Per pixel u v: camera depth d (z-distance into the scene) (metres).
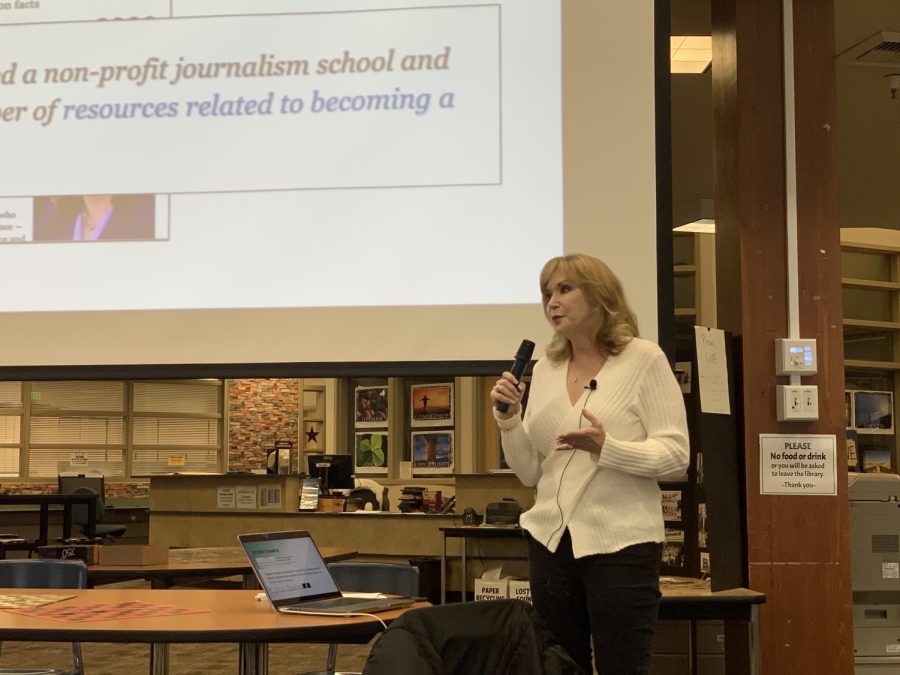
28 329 3.58
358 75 3.59
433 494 11.64
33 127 3.65
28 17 3.70
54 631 2.01
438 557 8.28
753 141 3.75
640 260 3.48
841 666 3.59
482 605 1.71
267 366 3.51
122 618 2.17
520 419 2.61
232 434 14.59
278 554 2.48
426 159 3.55
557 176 3.52
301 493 8.99
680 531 3.84
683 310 9.55
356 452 13.86
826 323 3.69
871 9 5.00
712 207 8.14
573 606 2.45
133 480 13.63
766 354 3.69
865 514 3.97
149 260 3.57
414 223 3.53
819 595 3.61
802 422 3.66
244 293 3.54
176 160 3.60
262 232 3.56
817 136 3.75
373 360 3.49
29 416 12.97
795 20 3.77
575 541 2.38
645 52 3.53
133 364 3.54
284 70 3.61
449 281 3.50
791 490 3.63
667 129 3.51
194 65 3.63
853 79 5.92
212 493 9.27
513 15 3.58
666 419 2.43
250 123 3.59
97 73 3.66
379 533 8.52
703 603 3.31
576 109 3.54
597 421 2.32
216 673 5.55
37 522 12.20
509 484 8.05
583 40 3.55
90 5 3.68
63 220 3.61
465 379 12.64
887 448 10.51
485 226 3.52
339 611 2.25
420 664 1.57
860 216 8.66
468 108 3.56
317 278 3.53
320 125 3.58
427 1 3.60
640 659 2.36
